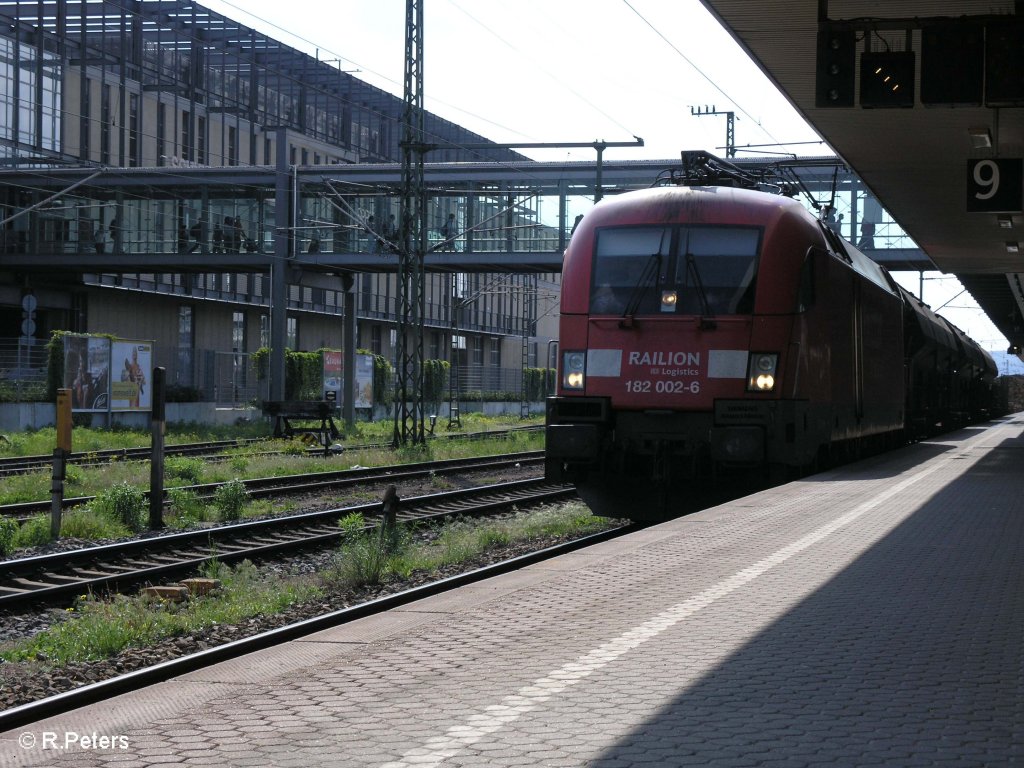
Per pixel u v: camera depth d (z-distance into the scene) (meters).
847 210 46.22
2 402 42.44
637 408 17.47
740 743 5.24
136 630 10.51
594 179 48.91
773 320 17.28
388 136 83.94
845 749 5.14
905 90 15.16
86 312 60.41
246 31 68.12
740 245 17.56
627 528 18.16
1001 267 40.72
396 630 8.09
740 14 16.53
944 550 10.98
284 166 50.41
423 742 5.32
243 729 5.61
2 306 56.50
